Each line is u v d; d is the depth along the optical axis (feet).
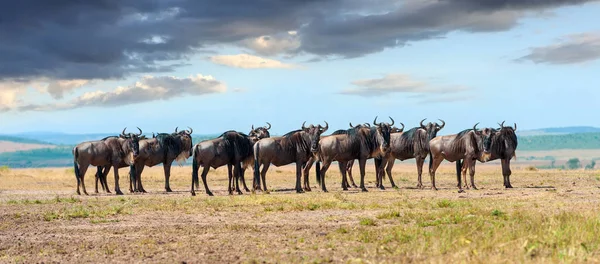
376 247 41.98
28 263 40.86
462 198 79.30
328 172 164.04
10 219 64.28
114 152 103.09
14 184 133.08
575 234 41.27
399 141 102.99
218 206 73.51
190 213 67.41
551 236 41.47
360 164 97.35
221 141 94.68
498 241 40.70
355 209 68.08
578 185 103.45
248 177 146.92
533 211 59.21
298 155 96.94
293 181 128.57
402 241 44.16
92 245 47.47
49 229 57.06
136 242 48.29
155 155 106.42
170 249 44.73
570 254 35.81
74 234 53.83
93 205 79.25
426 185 110.11
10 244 48.70
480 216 55.98
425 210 65.26
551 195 80.48
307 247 43.65
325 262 38.58
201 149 93.45
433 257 37.09
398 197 81.71
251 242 47.01
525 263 34.50
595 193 83.76
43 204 82.12
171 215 66.13
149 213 68.18
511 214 57.21
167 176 107.96
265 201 76.89
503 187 101.35
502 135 99.14
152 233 53.31
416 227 50.19
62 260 41.70
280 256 40.65
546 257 36.42
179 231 53.93
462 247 39.63
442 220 54.13
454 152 96.53
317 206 69.56
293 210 67.92
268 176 147.84
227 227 55.21
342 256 40.24
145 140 107.55
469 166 96.84
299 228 54.08
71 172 188.34
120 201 84.53
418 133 101.09
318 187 108.27
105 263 40.37
